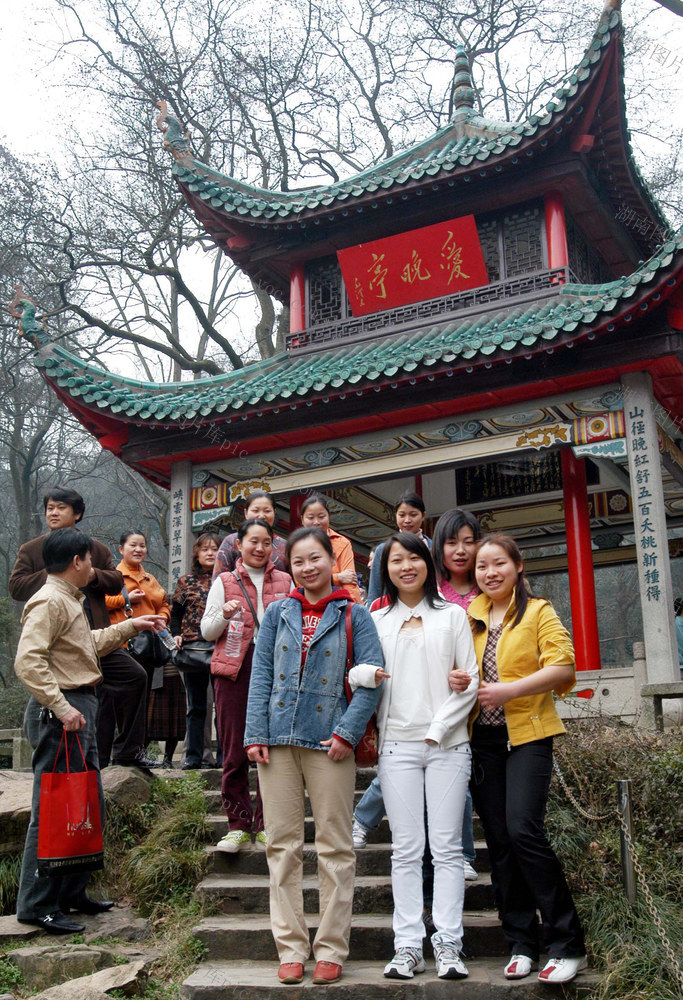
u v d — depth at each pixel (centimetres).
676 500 1402
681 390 984
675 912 479
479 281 1133
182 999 444
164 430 1094
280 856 452
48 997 430
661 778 569
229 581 582
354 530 1473
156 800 662
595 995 424
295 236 1245
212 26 2144
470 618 495
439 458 1024
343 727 441
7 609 2453
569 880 520
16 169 2227
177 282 2116
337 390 974
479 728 470
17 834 612
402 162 1329
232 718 570
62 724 523
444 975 427
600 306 847
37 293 2578
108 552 695
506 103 2312
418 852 449
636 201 1180
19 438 3180
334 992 429
